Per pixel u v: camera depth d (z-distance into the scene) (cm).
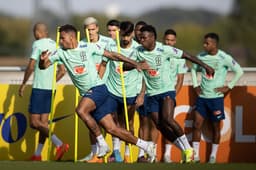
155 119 3338
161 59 3278
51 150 3550
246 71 3622
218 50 3488
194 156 3538
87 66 3086
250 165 3112
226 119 3591
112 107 3328
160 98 3316
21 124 3584
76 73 3083
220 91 3494
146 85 3338
